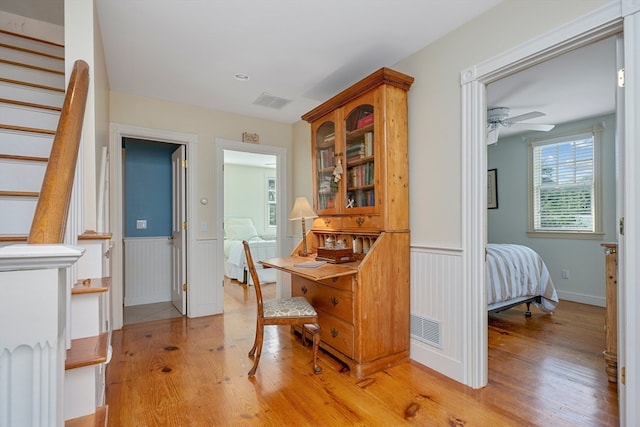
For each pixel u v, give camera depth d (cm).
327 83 313
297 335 305
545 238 452
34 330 69
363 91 253
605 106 362
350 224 273
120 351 268
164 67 278
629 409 144
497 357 251
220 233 389
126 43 239
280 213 437
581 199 419
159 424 170
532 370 229
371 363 227
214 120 387
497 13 197
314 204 317
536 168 464
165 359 253
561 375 222
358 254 267
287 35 229
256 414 179
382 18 210
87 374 119
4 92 209
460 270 216
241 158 658
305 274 213
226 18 209
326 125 304
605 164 395
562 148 436
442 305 228
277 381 217
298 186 434
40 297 70
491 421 171
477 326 208
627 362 145
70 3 174
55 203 77
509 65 191
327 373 228
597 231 401
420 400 193
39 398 70
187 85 316
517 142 484
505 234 498
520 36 186
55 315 71
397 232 245
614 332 209
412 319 250
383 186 240
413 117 252
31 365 69
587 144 413
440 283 229
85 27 175
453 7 199
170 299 445
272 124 431
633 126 143
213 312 379
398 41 237
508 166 495
